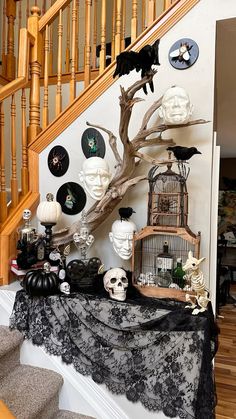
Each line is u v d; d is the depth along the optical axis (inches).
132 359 60.3
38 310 65.4
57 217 72.4
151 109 69.2
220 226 266.7
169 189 71.1
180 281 65.4
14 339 63.7
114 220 78.7
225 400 92.3
